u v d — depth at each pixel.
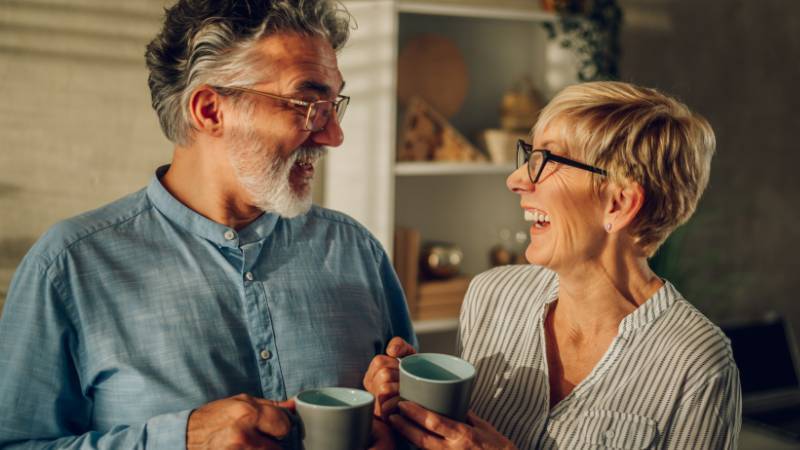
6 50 2.10
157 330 1.10
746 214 3.41
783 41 3.42
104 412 1.09
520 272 1.37
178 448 0.96
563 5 2.69
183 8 1.12
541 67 2.93
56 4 2.13
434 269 2.68
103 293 1.10
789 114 3.47
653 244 1.18
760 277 3.47
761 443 2.60
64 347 1.08
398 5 2.32
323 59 1.12
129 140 2.26
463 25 2.83
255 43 1.08
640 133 1.11
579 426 1.15
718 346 1.14
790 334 3.04
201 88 1.10
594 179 1.12
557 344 1.24
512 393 1.24
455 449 0.95
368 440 0.91
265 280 1.19
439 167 2.53
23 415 1.05
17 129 2.14
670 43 3.14
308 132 1.12
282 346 1.17
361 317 1.26
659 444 1.11
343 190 2.53
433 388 0.95
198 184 1.17
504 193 3.00
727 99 3.31
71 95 2.18
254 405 0.92
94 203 2.24
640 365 1.15
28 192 2.17
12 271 2.17
